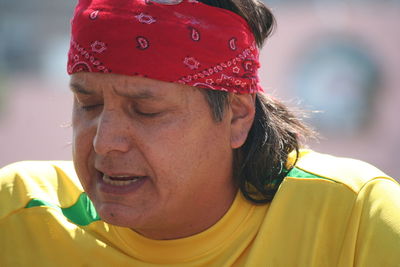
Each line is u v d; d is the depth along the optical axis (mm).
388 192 4602
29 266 4965
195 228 4781
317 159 5156
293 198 4793
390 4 28828
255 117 5148
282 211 4766
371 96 28656
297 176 4930
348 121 28656
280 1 30188
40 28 33906
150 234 4820
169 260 4754
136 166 4418
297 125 5641
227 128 4734
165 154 4406
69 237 5000
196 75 4441
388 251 4305
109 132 4352
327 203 4676
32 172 5480
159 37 4332
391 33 28547
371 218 4496
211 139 4605
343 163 4992
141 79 4324
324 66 29141
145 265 4758
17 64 33562
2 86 31641
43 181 5418
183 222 4715
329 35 29266
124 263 4816
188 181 4523
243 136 4879
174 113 4426
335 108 28781
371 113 28516
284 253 4613
